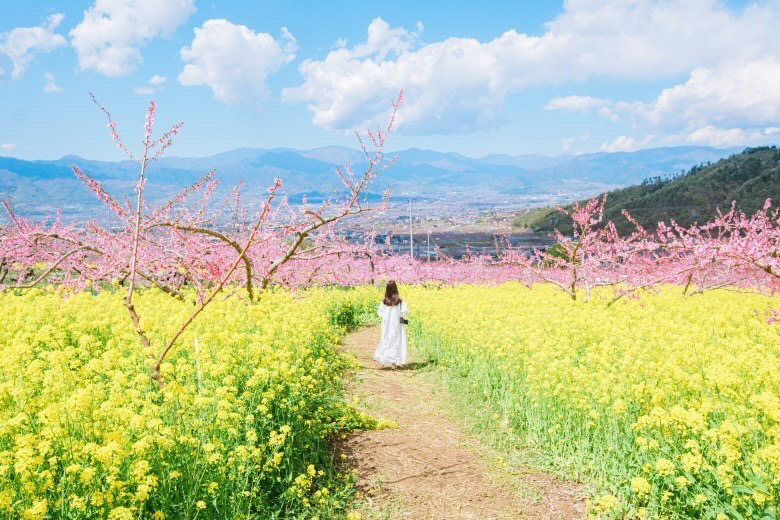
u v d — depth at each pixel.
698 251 10.91
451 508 5.09
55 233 10.39
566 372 6.71
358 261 27.73
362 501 5.21
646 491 4.36
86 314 8.69
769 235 10.95
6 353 5.52
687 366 6.34
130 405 4.90
